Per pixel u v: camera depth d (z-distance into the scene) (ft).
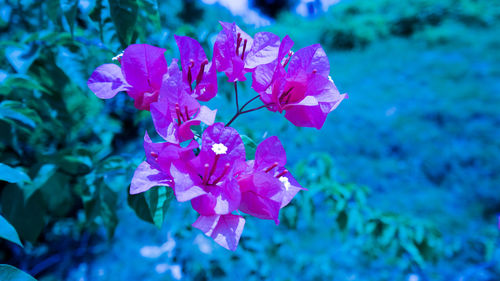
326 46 14.14
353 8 15.43
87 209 1.54
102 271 3.65
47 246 3.51
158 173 1.12
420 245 2.27
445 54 11.02
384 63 11.44
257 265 2.56
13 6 1.69
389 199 6.01
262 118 6.43
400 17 13.89
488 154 6.56
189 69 1.20
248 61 1.22
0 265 1.01
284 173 1.16
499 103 7.98
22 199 1.48
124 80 1.19
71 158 1.52
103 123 2.75
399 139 7.43
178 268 3.44
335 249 4.38
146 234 4.24
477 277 3.48
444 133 7.37
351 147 7.38
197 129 1.28
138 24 1.40
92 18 1.38
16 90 1.58
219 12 4.90
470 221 5.31
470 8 12.96
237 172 1.11
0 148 1.61
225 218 1.09
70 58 1.61
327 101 1.22
